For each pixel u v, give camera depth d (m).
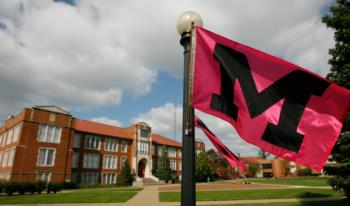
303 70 4.58
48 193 26.20
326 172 12.66
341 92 4.31
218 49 4.84
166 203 17.50
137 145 52.22
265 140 4.36
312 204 14.51
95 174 44.56
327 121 4.35
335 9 13.06
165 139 66.50
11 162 34.03
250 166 88.75
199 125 6.35
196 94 4.58
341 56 12.97
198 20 4.99
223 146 6.29
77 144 43.16
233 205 15.35
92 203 17.94
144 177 52.59
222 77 4.70
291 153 4.28
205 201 17.66
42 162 35.28
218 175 67.81
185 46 4.91
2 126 43.62
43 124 36.34
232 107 4.57
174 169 63.00
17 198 20.83
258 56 4.77
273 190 24.31
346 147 11.59
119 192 26.52
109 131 50.06
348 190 12.48
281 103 4.53
